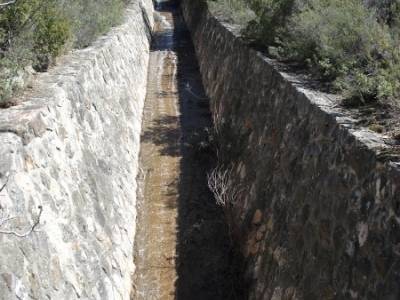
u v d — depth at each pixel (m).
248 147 10.03
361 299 4.54
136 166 11.61
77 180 6.96
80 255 6.13
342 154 5.61
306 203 6.28
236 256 8.33
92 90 9.51
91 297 5.98
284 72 9.19
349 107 6.67
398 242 4.20
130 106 13.55
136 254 8.68
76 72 8.77
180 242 9.08
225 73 14.88
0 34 7.90
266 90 9.84
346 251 4.99
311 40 9.66
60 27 9.45
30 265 4.80
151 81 19.58
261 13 13.41
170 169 11.88
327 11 10.09
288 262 6.37
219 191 10.41
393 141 5.23
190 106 16.50
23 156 5.41
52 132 6.50
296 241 6.31
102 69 11.07
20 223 4.86
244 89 11.87
